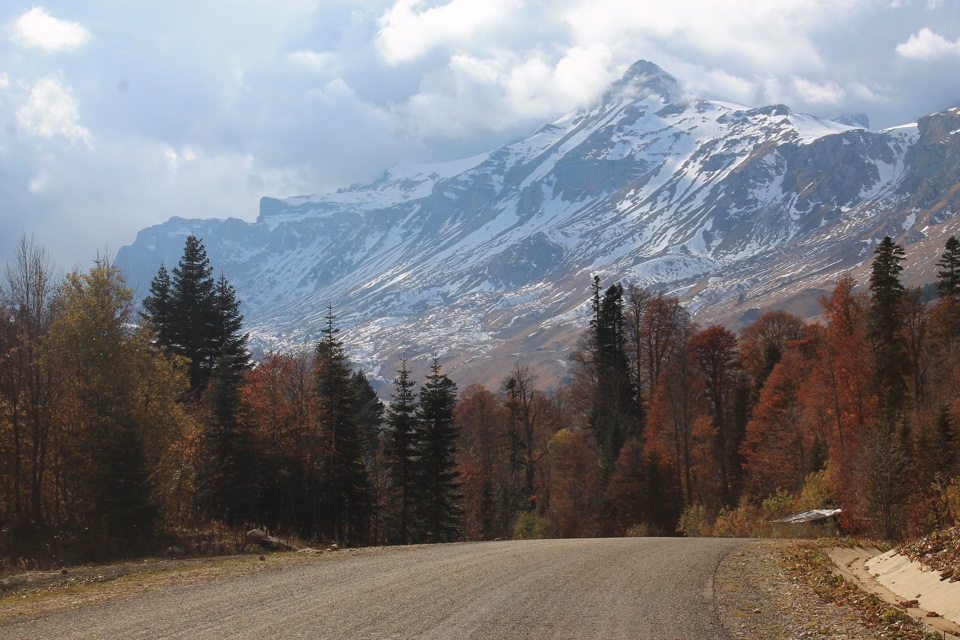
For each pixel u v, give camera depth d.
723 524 46.78
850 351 56.94
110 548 31.72
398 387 53.81
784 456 58.94
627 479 58.38
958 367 56.00
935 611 14.25
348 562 19.56
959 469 37.44
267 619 12.02
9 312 39.06
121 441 35.03
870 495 36.34
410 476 52.84
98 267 39.72
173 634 11.00
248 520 45.50
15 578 19.84
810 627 12.62
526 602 13.78
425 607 13.10
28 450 38.56
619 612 13.14
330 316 55.69
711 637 11.59
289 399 53.00
